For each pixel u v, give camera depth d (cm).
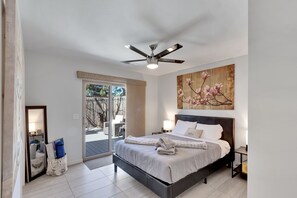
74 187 258
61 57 341
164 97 509
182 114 447
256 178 73
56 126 333
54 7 172
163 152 238
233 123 333
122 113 466
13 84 78
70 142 353
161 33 230
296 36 60
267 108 69
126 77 455
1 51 69
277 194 65
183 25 207
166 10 176
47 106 322
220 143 311
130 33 231
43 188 254
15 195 110
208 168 268
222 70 360
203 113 397
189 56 335
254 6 76
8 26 77
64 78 345
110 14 185
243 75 328
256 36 74
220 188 254
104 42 263
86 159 380
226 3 162
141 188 255
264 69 70
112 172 313
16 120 104
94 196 234
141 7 171
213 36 238
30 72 304
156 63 259
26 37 244
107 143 433
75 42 264
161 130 507
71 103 355
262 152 71
